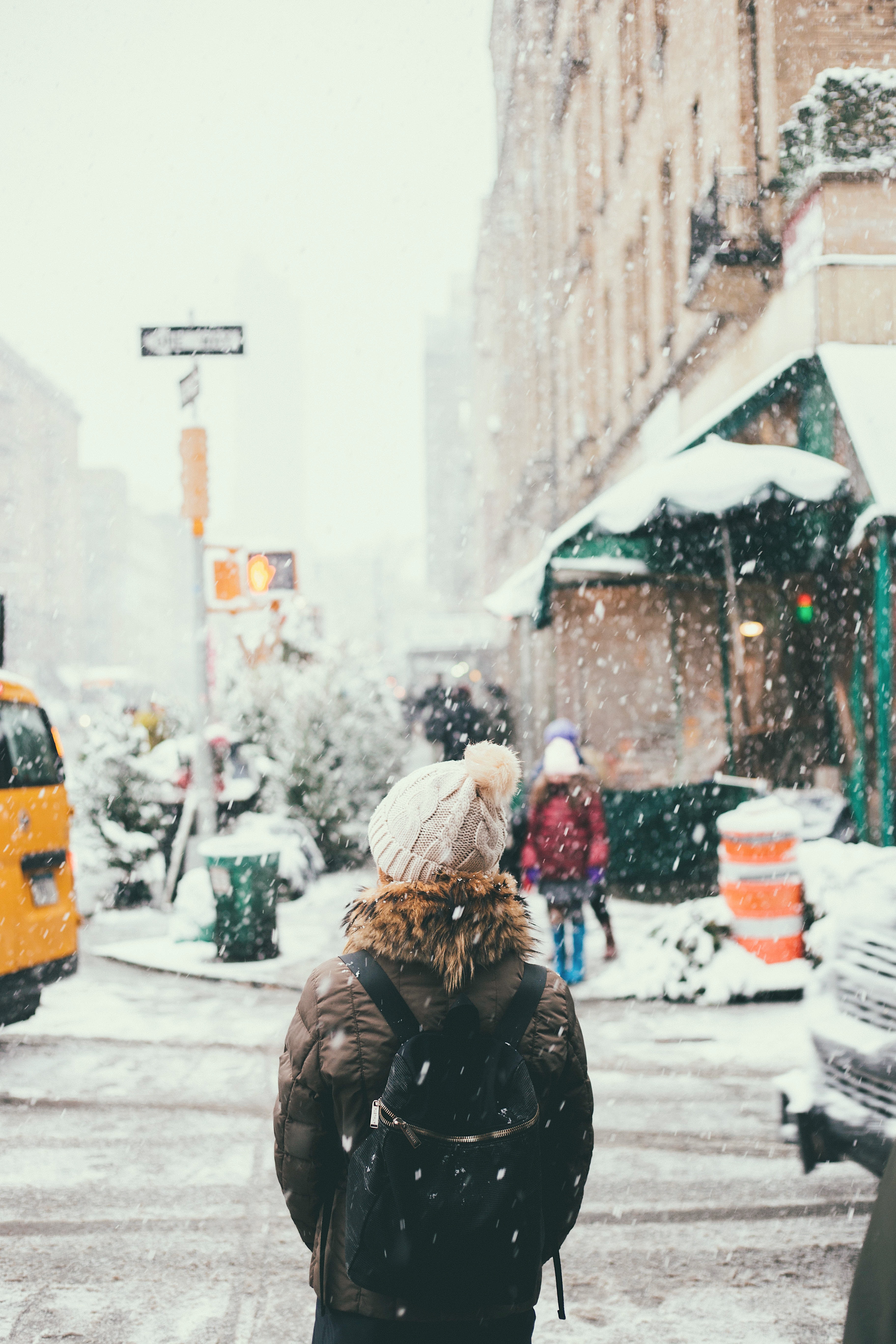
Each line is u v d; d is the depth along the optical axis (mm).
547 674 22391
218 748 13555
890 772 10336
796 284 12000
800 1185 4801
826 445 11430
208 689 12109
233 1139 5441
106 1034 7426
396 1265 1822
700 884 12562
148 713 15141
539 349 31984
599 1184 4836
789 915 8039
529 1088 1940
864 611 11078
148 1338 3646
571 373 26859
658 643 15094
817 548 11641
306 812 15273
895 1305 1760
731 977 7902
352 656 16719
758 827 8055
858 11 12508
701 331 15289
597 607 15695
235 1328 3715
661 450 17797
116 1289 3979
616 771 14867
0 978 6473
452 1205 1816
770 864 8055
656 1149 5227
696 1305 3816
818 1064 4297
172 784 13227
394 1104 1883
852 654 11438
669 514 11016
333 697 15938
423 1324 1873
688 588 14633
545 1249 2154
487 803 2143
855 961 4199
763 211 12422
